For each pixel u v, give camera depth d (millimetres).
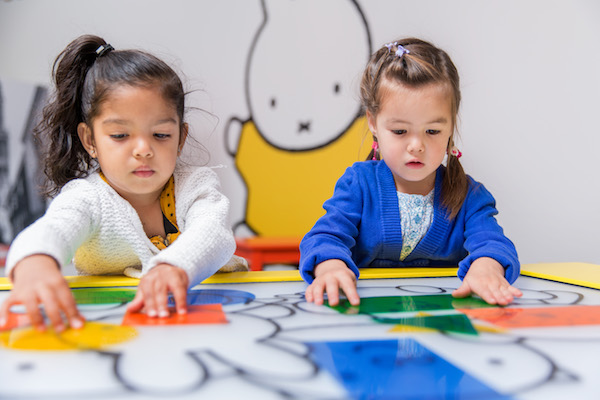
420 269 900
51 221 698
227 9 2318
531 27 1763
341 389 337
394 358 402
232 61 2314
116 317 543
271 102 2252
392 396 327
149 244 862
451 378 359
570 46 1711
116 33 2371
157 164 836
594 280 762
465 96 1862
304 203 2184
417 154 914
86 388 336
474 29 1844
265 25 2262
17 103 2305
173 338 457
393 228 1012
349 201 1001
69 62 926
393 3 1985
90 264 898
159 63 892
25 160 2283
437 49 1035
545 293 694
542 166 1769
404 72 923
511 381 354
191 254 675
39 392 330
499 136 1824
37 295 514
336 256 774
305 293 669
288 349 424
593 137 1687
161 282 591
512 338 462
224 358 399
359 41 2055
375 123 1010
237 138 2312
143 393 328
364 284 769
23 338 458
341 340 451
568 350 427
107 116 816
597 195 1687
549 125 1752
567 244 1741
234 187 2316
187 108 1363
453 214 1010
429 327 500
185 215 906
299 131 2193
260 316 548
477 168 1860
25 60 2461
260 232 2279
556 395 332
